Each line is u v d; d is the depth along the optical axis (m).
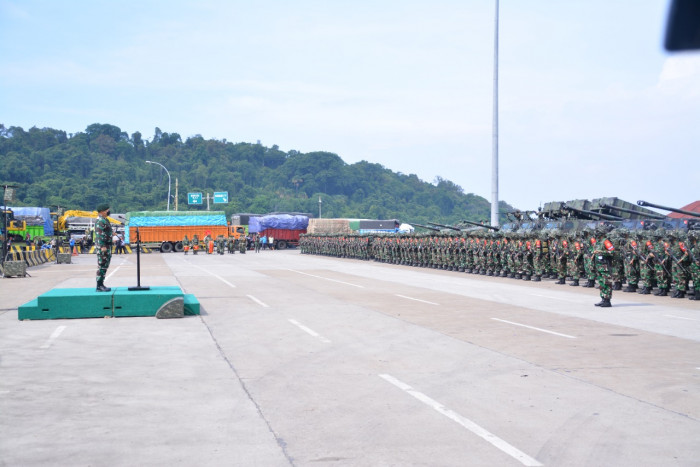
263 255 61.84
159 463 5.51
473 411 7.18
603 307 17.72
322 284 25.62
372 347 11.35
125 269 36.47
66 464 5.48
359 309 17.11
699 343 11.79
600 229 18.02
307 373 9.19
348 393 8.01
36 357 10.34
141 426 6.60
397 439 6.18
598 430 6.48
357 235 51.66
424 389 8.22
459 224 46.28
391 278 29.41
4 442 6.07
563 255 25.56
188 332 13.02
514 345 11.56
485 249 31.33
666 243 20.39
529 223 35.91
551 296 20.92
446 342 11.88
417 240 39.75
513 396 7.86
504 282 27.17
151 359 10.21
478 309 17.20
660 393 8.01
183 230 70.50
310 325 14.09
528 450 5.86
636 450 5.86
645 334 12.87
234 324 14.21
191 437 6.24
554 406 7.40
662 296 20.88
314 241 62.94
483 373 9.19
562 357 10.41
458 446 5.97
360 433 6.38
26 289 23.08
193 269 36.38
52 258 52.00
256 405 7.44
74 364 9.78
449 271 35.06
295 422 6.76
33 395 7.84
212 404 7.47
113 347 11.28
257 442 6.09
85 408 7.27
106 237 15.86
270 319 15.06
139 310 15.38
